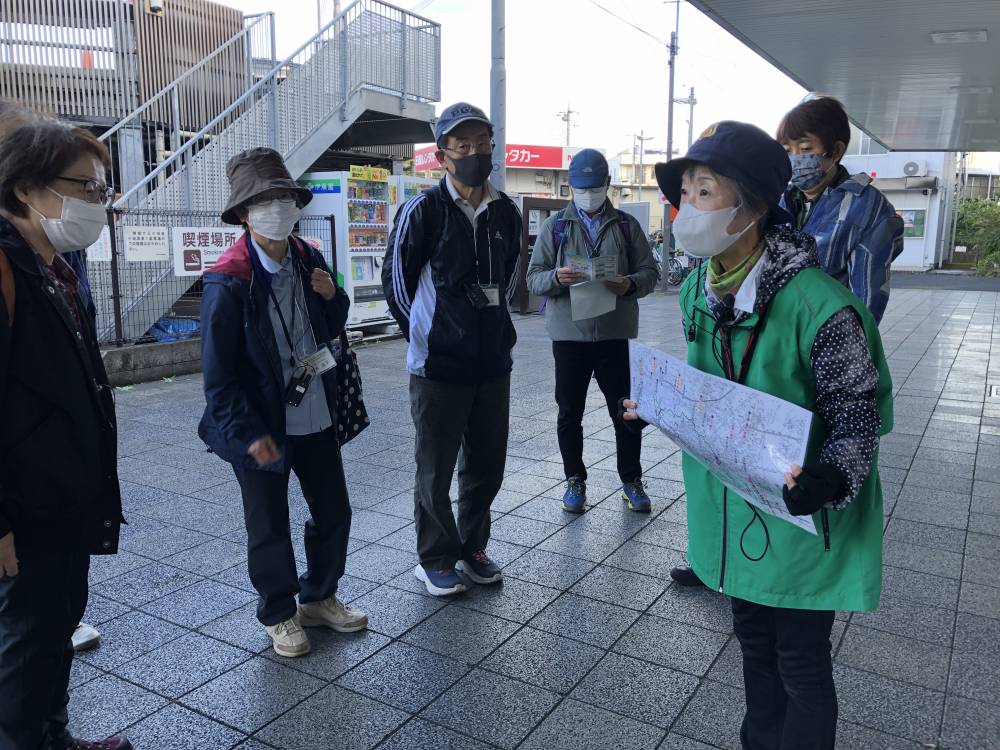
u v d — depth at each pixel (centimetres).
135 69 1059
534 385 788
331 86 1091
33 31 1006
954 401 712
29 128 183
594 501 454
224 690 269
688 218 177
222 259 269
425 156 3130
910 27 718
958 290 2120
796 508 157
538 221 1422
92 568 364
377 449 559
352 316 1048
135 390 759
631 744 240
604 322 410
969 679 271
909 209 3244
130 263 820
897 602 326
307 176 1044
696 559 205
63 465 186
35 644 187
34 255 183
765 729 204
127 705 260
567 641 301
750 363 181
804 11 669
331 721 252
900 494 459
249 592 341
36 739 190
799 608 182
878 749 236
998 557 371
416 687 271
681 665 284
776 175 173
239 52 1166
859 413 167
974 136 1430
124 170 1052
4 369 174
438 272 313
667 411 194
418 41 1231
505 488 477
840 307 169
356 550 385
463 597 337
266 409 272
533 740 242
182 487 477
